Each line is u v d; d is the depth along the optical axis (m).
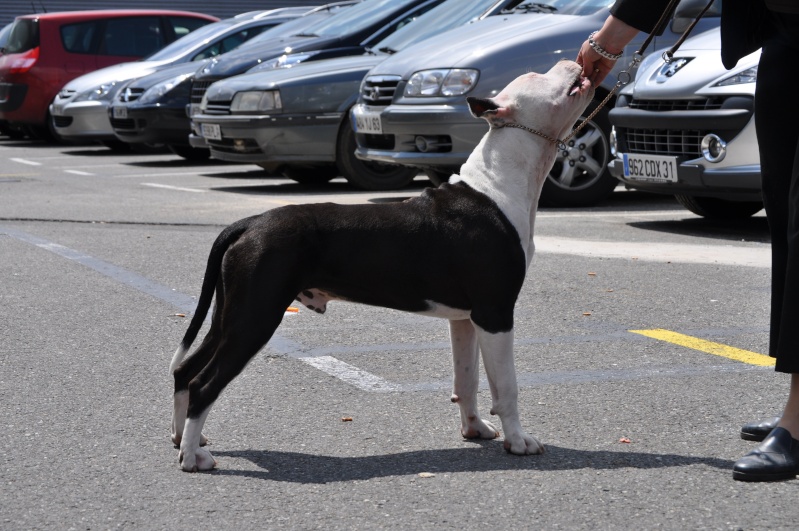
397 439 4.14
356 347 5.49
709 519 3.34
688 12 9.17
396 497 3.54
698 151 8.43
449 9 12.47
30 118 20.86
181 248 8.35
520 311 6.24
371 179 12.04
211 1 30.69
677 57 8.74
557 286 6.87
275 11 18.78
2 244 8.59
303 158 11.90
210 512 3.41
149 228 9.44
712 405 4.52
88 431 4.22
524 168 3.92
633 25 4.15
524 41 9.94
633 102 8.93
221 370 3.74
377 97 10.56
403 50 10.91
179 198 11.59
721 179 8.23
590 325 5.91
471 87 9.79
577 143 10.18
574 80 3.98
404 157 10.18
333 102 11.84
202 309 3.92
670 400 4.59
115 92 18.53
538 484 3.64
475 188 3.90
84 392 4.74
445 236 3.82
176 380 3.97
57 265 7.68
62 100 19.11
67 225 9.65
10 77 20.72
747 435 4.10
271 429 4.25
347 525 3.30
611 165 9.25
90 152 19.27
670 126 8.50
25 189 12.70
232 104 12.16
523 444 3.93
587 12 10.41
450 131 9.84
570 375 4.97
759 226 9.19
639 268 7.41
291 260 3.73
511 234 3.85
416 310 3.90
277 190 12.35
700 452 3.97
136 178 14.12
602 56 4.22
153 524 3.32
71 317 6.14
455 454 3.96
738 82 8.17
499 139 3.93
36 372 5.04
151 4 30.25
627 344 5.52
